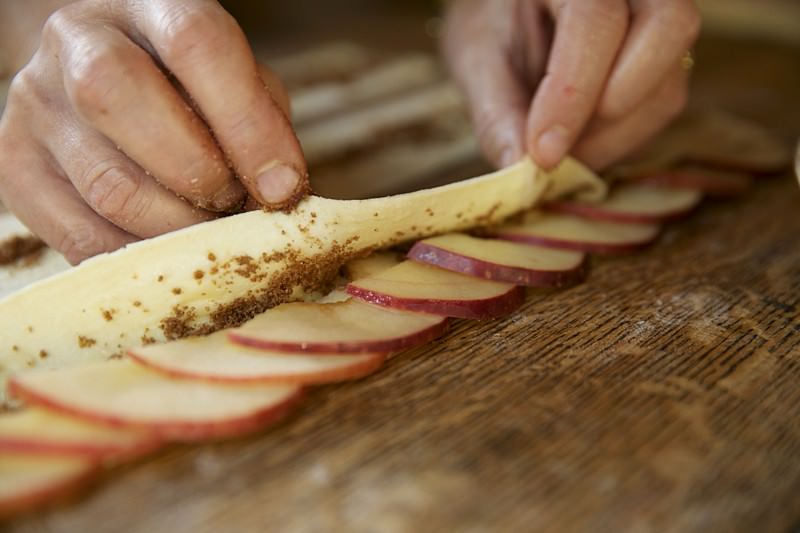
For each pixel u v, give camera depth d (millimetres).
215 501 257
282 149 302
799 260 373
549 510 258
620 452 274
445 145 476
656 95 386
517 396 292
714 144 475
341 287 333
